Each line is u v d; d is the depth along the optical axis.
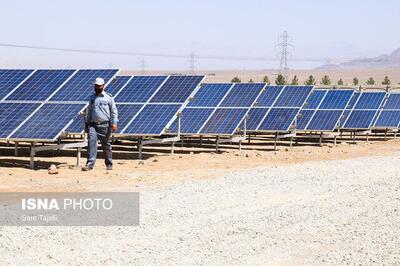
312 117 37.84
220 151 30.36
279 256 10.48
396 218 13.59
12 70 26.14
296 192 16.80
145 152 28.89
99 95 20.80
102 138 20.88
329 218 13.49
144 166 22.45
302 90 39.44
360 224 12.96
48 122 21.30
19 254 10.02
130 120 25.98
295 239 11.62
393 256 10.55
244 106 32.19
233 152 29.62
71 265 9.55
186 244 10.95
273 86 40.47
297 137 39.38
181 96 27.39
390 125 44.78
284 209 14.33
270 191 16.80
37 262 9.63
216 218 13.13
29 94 23.83
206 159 25.39
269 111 34.31
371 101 47.31
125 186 17.31
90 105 20.81
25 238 10.95
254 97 32.88
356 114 42.22
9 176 18.78
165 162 23.92
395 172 21.47
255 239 11.51
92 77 25.34
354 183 18.56
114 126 20.88
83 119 23.59
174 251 10.49
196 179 19.05
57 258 9.88
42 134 20.64
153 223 12.47
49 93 23.88
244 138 30.30
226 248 10.80
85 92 23.92
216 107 31.23
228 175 19.69
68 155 26.06
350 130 42.09
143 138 27.61
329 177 19.69
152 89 28.42
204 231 11.94
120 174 19.72
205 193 16.19
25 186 16.97
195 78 28.64
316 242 11.46
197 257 10.19
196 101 32.84
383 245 11.28
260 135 42.75
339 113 37.88
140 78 29.81
